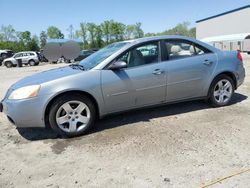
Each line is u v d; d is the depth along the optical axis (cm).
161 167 345
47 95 438
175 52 525
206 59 545
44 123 451
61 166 363
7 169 362
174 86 518
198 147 395
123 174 335
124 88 478
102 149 406
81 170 350
